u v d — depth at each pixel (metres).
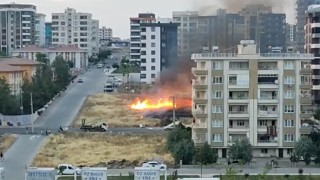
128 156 190.00
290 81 190.88
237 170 157.50
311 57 191.00
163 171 158.25
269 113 190.88
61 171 161.62
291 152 190.25
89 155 192.00
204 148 174.00
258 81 190.88
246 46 192.00
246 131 190.62
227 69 190.88
